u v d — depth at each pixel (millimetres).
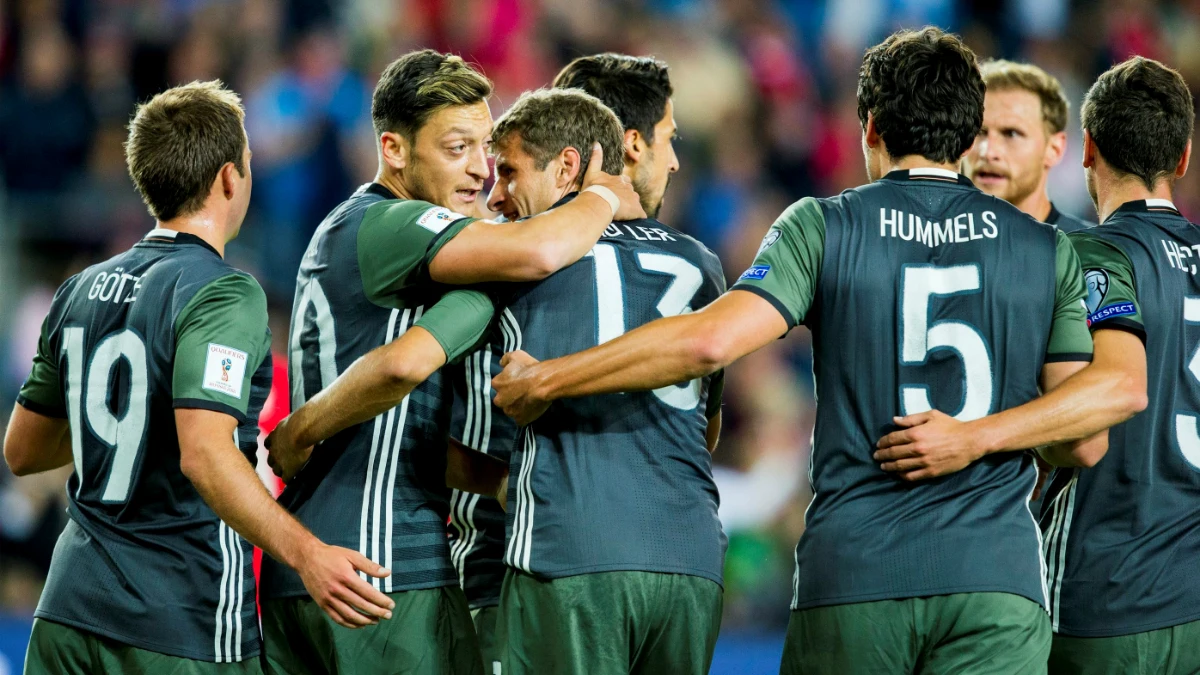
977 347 11320
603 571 11477
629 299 12164
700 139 41656
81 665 11844
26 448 13250
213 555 11914
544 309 12086
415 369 11453
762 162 42375
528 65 41750
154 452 11820
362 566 11352
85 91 38188
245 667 12086
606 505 11633
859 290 11406
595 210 12102
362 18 41344
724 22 44281
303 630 12352
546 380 11453
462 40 41500
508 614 11750
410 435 12367
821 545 11328
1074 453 11930
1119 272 12477
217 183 12547
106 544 11867
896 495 11242
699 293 12508
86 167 37375
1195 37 46844
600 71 14148
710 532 12055
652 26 43344
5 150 37062
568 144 12477
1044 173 17688
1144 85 13180
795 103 43812
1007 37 45344
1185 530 12602
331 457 12336
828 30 45750
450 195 13008
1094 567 12602
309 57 39344
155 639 11656
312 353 12664
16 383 32250
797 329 35594
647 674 11992
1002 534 11164
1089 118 13547
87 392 12094
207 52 39688
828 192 43094
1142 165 13148
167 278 11961
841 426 11445
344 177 38188
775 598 30250
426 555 12320
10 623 22672
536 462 11852
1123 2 46312
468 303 11914
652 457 11938
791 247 11484
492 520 13633
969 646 10984
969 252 11453
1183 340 12680
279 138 38094
